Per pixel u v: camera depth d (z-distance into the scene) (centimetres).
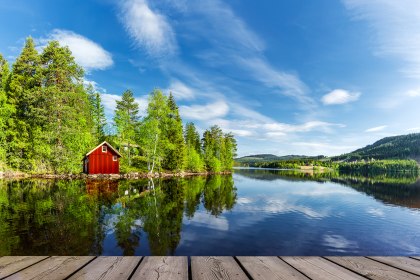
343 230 1409
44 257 300
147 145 5016
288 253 1047
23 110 4622
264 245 1130
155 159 5222
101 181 3638
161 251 1018
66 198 2072
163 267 274
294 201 2388
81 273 257
